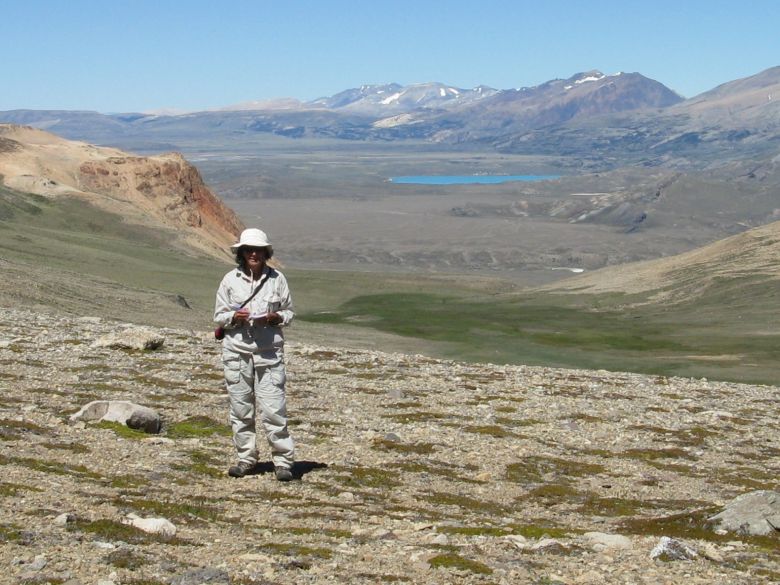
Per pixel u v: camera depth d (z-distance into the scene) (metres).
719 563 13.37
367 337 108.50
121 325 52.78
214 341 46.38
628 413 32.94
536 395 35.91
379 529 14.53
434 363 46.19
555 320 174.12
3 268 104.56
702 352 117.19
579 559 13.32
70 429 20.88
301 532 14.14
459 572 12.09
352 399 31.09
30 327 44.94
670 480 22.52
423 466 21.30
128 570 10.98
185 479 17.56
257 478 18.41
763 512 15.74
